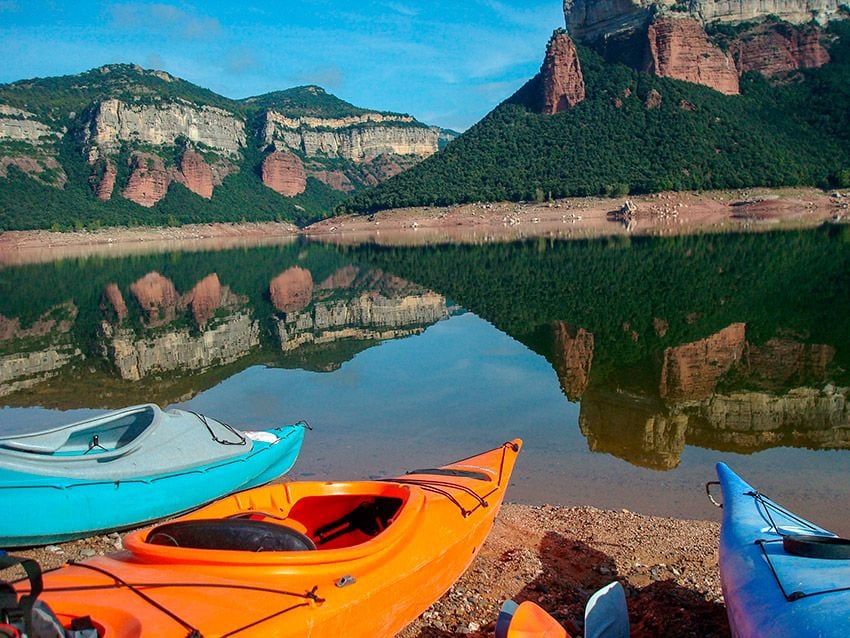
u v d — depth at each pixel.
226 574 4.21
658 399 13.57
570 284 33.03
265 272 48.88
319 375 16.73
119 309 30.86
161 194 170.75
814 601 4.35
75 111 187.75
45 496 6.95
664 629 5.56
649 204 104.56
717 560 6.86
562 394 14.16
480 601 6.00
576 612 5.85
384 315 26.86
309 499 5.87
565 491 8.95
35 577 3.26
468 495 6.34
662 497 8.77
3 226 129.00
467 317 25.38
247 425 12.47
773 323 20.98
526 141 135.38
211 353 20.23
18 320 28.00
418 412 12.99
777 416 12.23
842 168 106.25
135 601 3.90
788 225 74.69
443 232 106.50
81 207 153.25
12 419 13.34
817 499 8.50
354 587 4.42
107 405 14.38
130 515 7.54
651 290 29.16
